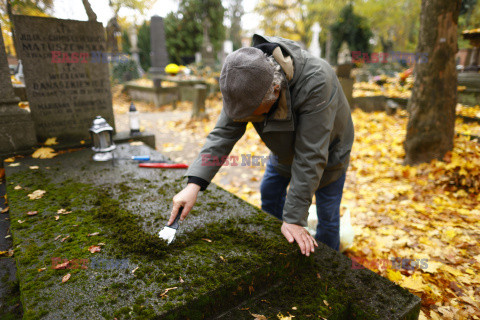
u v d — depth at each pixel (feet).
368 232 9.31
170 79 39.99
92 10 11.60
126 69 33.91
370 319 4.28
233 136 5.24
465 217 9.62
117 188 7.64
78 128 11.87
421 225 9.32
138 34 58.18
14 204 6.70
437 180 12.25
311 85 4.24
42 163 9.51
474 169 11.59
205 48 47.83
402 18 63.93
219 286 4.32
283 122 4.49
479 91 19.56
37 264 4.73
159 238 5.26
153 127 24.14
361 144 17.46
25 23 10.13
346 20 45.65
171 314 3.92
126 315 3.79
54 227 5.78
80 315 3.77
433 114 12.95
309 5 65.05
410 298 4.64
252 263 4.80
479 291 6.63
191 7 60.75
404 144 14.15
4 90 10.02
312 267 5.38
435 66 12.51
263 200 7.54
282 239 5.49
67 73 11.21
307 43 77.15
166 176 8.51
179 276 4.51
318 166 4.54
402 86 27.91
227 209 6.66
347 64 24.34
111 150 9.64
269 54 4.11
